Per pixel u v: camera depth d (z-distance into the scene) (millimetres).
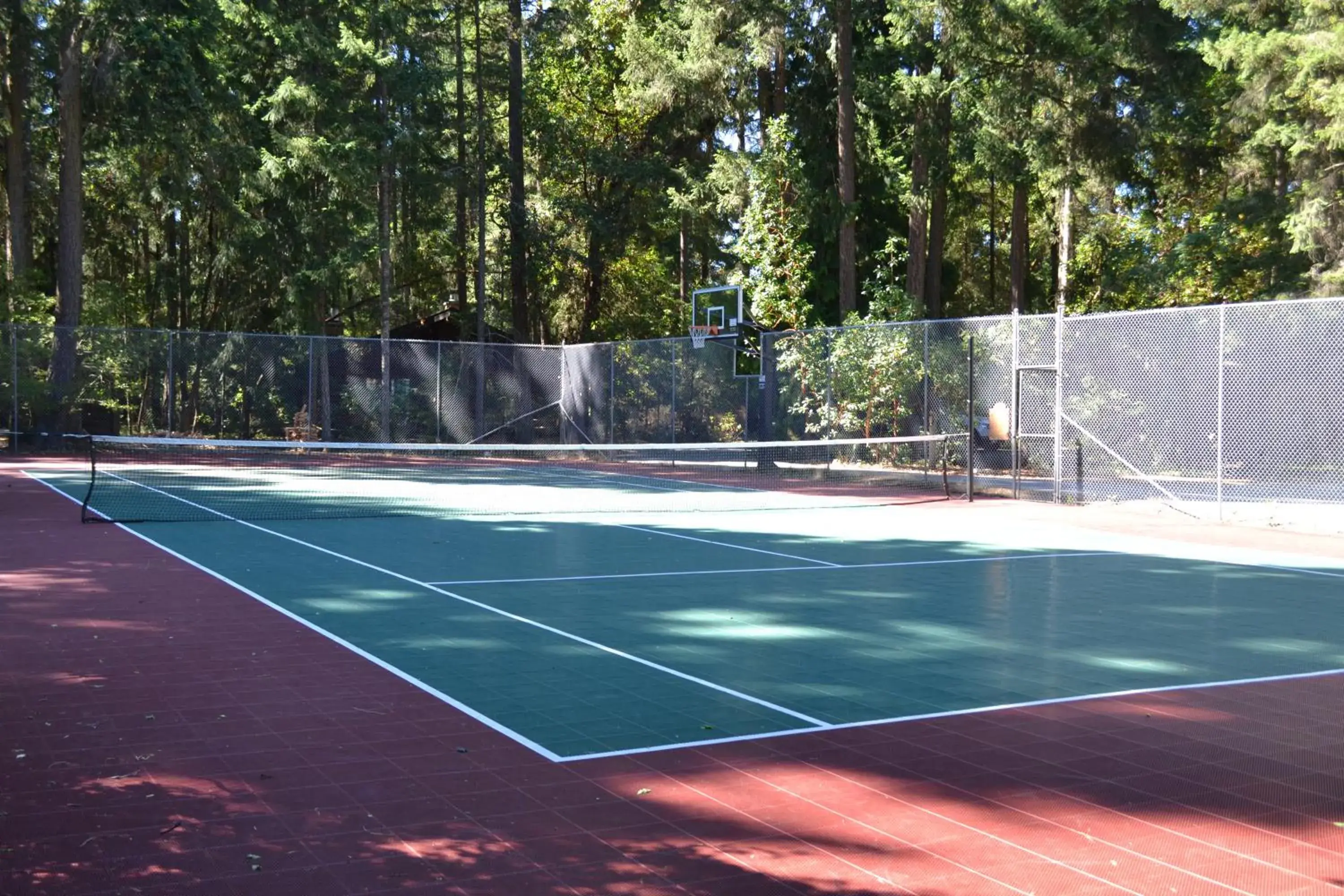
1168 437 24781
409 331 43469
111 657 8414
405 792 5602
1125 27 31516
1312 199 27297
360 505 20703
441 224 46375
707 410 32562
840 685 7973
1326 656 9062
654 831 5156
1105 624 10359
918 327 26922
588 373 36969
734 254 46594
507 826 5180
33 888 4422
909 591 12062
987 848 4988
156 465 29688
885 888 4555
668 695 7613
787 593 11867
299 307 39125
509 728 6766
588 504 21781
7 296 34719
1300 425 23844
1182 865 4820
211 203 40250
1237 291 31359
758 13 34219
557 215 46719
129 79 33188
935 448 26156
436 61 38969
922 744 6578
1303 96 26938
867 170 38281
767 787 5789
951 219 49969
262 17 36469
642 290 53250
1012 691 7848
